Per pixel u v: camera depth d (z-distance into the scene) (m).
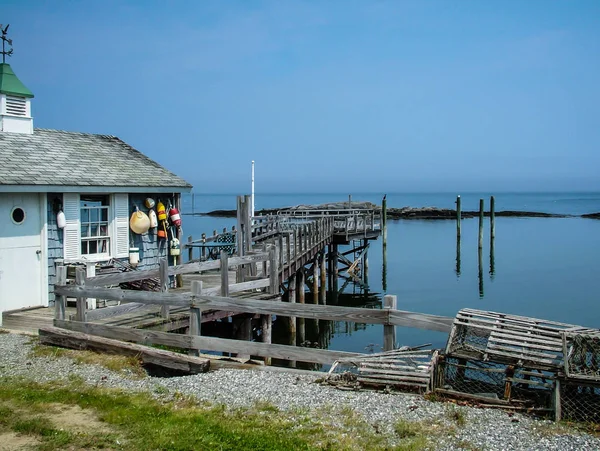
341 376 7.77
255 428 6.25
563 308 20.83
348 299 24.89
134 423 6.41
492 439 5.86
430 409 6.63
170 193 16.41
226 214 84.50
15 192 12.35
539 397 7.00
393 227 60.38
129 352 9.25
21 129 14.61
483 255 36.75
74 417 6.66
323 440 5.91
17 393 7.49
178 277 15.19
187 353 10.16
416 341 17.48
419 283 27.47
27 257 12.71
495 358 6.81
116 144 17.20
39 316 11.80
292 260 17.53
